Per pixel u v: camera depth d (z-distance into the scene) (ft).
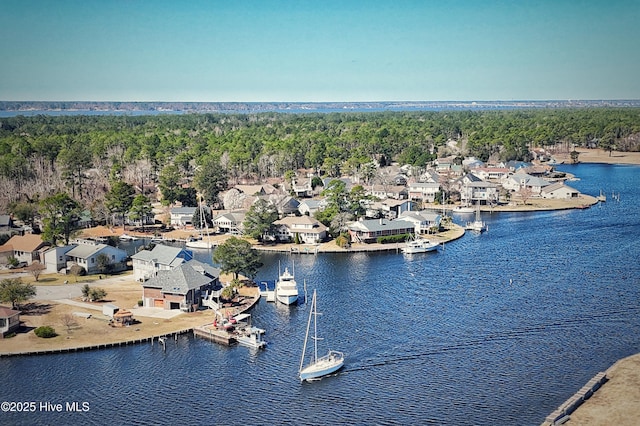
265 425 234.79
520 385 259.60
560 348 294.87
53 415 242.99
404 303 364.17
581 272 419.54
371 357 290.15
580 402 242.78
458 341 305.53
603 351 290.56
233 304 366.22
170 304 358.43
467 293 380.17
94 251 444.96
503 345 299.58
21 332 321.52
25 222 572.92
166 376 276.00
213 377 274.57
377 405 247.09
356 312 350.84
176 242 549.54
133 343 310.86
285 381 269.85
